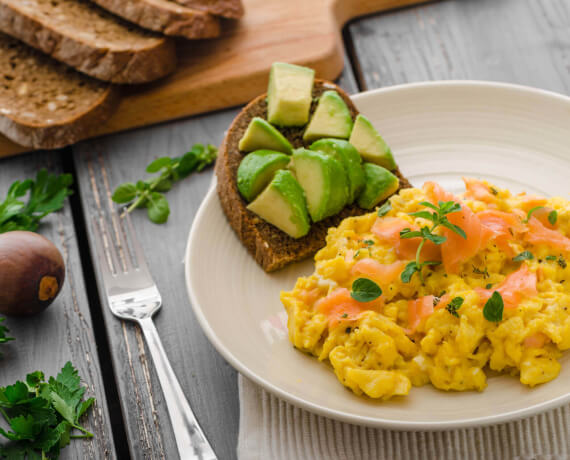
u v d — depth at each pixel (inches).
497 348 20.1
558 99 23.8
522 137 24.0
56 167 26.6
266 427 20.9
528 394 19.9
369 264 21.1
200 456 20.9
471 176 24.0
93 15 28.2
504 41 27.8
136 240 24.5
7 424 21.9
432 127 24.6
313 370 20.8
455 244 20.9
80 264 24.6
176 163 25.9
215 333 20.9
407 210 22.0
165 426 21.8
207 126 27.2
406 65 27.7
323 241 23.0
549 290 20.6
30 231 24.4
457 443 20.6
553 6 28.5
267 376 20.6
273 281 22.8
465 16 28.6
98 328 24.4
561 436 20.4
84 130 26.4
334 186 22.7
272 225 23.0
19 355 23.0
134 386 22.4
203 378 22.3
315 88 24.7
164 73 27.2
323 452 20.6
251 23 28.5
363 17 29.1
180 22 27.0
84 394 22.4
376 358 20.3
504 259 21.2
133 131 27.3
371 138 23.4
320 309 21.0
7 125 26.1
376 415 19.8
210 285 22.3
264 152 23.3
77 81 27.2
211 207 23.2
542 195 23.3
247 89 27.4
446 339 20.3
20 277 22.6
